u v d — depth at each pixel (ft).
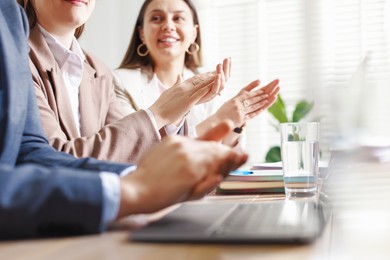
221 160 1.70
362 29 9.89
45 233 1.46
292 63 10.32
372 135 7.04
